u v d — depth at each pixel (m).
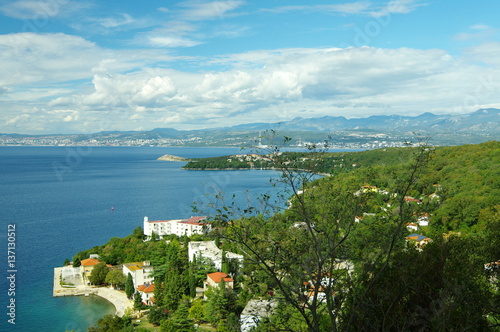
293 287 15.41
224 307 52.19
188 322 54.72
